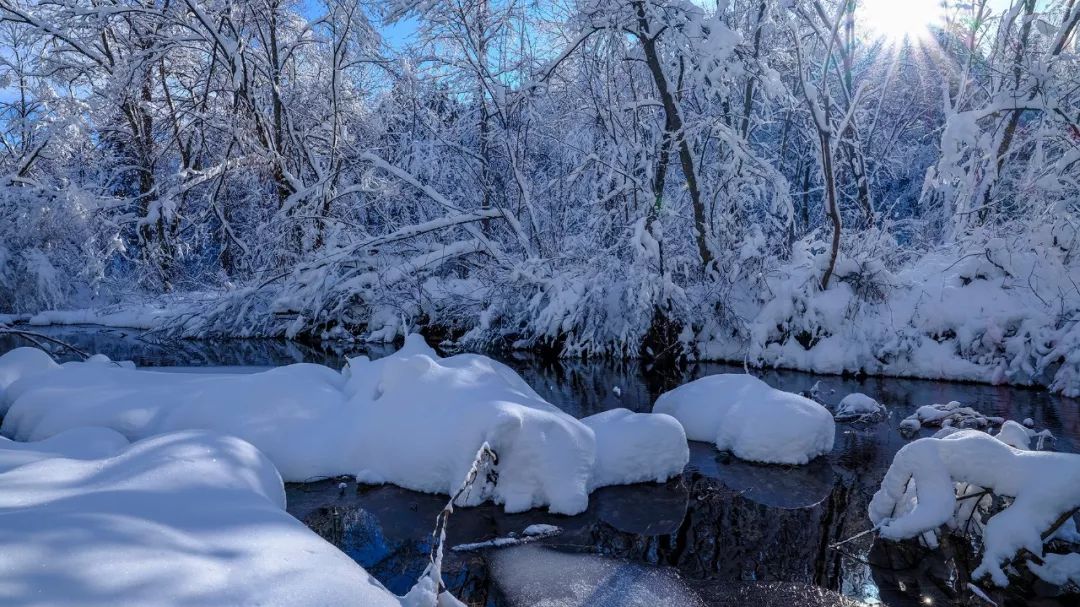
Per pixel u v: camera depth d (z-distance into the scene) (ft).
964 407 24.17
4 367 22.20
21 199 56.39
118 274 67.97
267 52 54.39
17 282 58.59
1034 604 11.15
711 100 40.65
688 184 37.42
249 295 47.26
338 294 46.96
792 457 18.85
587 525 14.37
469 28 48.65
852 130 45.52
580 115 45.52
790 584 11.85
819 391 29.71
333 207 52.75
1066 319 30.66
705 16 35.17
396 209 55.83
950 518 13.04
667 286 36.42
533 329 42.09
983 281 34.09
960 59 51.42
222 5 53.06
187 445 12.19
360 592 8.13
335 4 52.54
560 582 11.76
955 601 11.28
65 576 6.85
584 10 37.83
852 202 56.24
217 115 58.18
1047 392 29.37
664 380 32.76
